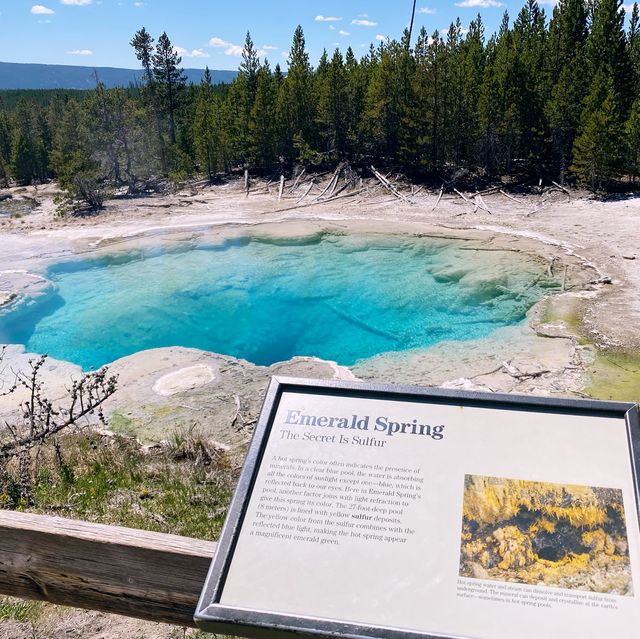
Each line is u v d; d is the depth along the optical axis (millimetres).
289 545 2682
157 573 2902
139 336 16562
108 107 34094
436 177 30562
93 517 6344
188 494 7129
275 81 38062
